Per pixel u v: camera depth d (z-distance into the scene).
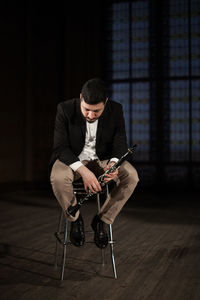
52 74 8.29
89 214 4.78
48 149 8.19
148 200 6.34
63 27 8.48
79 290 1.94
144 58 8.18
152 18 8.10
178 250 2.85
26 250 2.88
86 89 1.98
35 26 7.77
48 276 2.20
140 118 8.22
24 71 7.62
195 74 7.89
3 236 3.44
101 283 2.06
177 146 8.00
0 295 1.87
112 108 2.29
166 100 8.06
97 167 2.39
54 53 8.36
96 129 2.26
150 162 8.12
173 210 5.14
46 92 8.09
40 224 4.08
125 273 2.25
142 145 8.20
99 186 2.05
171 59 8.03
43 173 8.05
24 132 7.64
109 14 8.44
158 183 8.05
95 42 8.43
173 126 8.03
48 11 8.20
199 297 1.83
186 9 7.91
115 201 2.19
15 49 7.33
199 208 5.34
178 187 7.95
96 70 8.41
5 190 7.09
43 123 8.02
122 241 3.19
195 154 7.89
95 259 2.60
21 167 7.56
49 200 6.25
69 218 2.14
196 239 3.26
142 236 3.40
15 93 7.35
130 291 1.92
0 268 2.38
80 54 8.44
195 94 7.90
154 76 8.11
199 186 7.80
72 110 2.26
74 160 2.13
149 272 2.27
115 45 8.40
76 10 8.44
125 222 4.18
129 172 2.16
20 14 7.47
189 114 7.92
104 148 2.31
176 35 7.99
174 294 1.88
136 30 8.23
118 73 8.38
